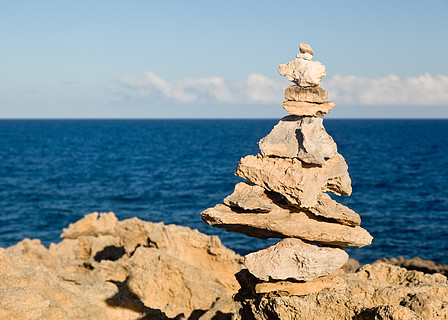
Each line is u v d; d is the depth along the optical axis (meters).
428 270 29.75
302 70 12.08
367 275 17.00
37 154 124.38
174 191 67.81
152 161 109.88
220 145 157.38
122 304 16.83
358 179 78.38
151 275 18.75
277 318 11.84
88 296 16.73
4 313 12.52
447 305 12.32
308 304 11.41
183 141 177.12
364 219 49.47
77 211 53.56
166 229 24.64
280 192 12.13
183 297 18.61
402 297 13.30
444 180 78.81
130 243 25.38
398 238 42.22
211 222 12.51
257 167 12.41
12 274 15.07
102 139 190.75
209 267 24.00
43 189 68.31
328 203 11.98
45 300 13.34
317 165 12.20
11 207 54.75
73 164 102.75
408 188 70.06
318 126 12.13
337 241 11.53
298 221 12.04
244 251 36.88
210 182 76.62
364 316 10.91
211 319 16.88
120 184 74.44
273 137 12.58
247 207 12.09
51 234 43.97
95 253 27.14
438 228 45.84
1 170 90.19
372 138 185.62
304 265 11.46
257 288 12.08
